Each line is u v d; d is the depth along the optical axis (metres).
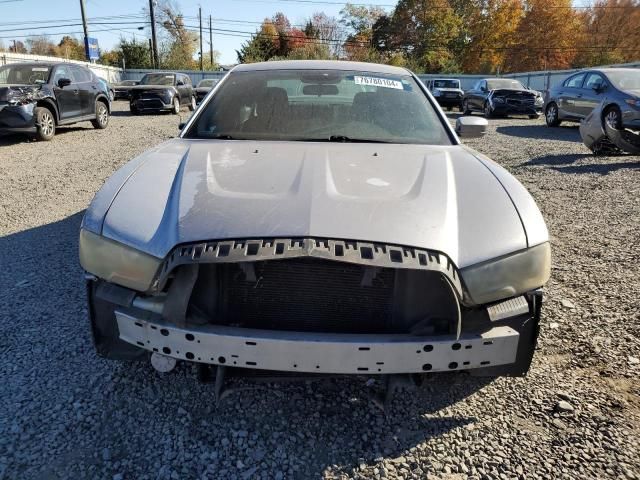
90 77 13.26
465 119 3.46
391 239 1.95
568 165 8.30
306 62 3.73
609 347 2.91
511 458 2.11
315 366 1.94
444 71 54.31
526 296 2.15
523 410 2.40
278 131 3.05
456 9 58.16
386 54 58.53
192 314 2.03
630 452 2.13
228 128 3.10
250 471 2.04
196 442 2.19
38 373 2.64
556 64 56.38
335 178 2.34
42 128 11.04
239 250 1.90
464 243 2.06
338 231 1.96
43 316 3.24
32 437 2.21
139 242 2.08
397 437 2.23
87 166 8.37
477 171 2.53
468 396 2.50
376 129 3.08
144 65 50.25
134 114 18.17
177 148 2.83
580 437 2.22
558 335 3.04
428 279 2.02
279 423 2.30
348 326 2.06
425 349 1.96
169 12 55.84
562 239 4.78
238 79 3.50
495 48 56.81
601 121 8.74
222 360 1.98
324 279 2.03
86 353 2.82
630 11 56.88
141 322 2.06
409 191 2.26
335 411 2.38
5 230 5.09
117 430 2.25
